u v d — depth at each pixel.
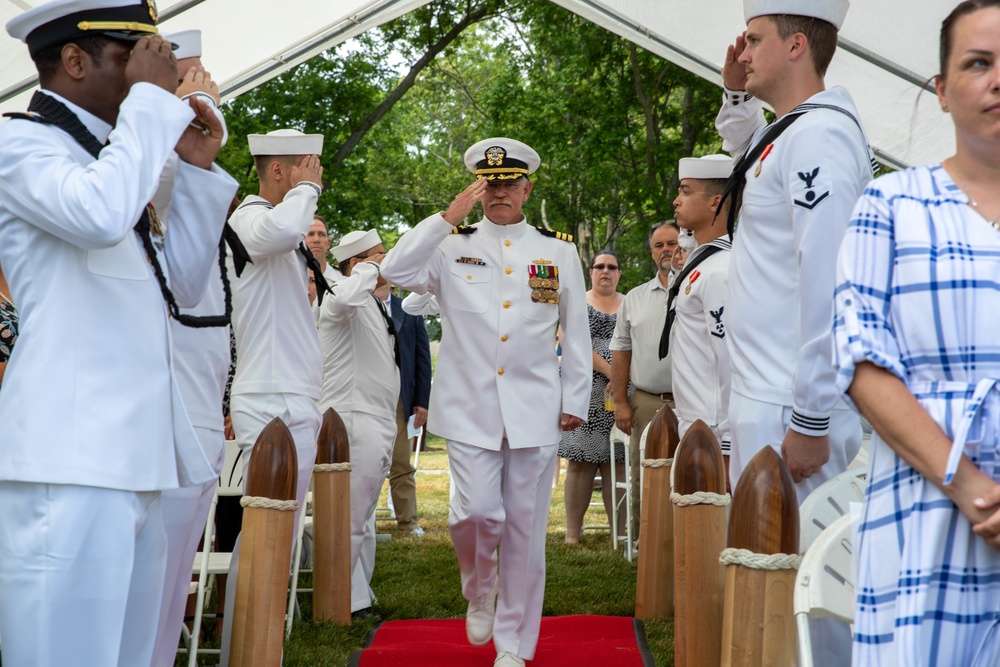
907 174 1.98
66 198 2.32
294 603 5.52
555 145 20.53
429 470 16.73
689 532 3.76
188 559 3.47
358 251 7.62
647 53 18.27
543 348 4.94
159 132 2.46
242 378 4.76
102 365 2.47
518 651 4.84
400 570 7.69
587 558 8.01
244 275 4.71
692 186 5.39
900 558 1.85
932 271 1.86
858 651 1.89
